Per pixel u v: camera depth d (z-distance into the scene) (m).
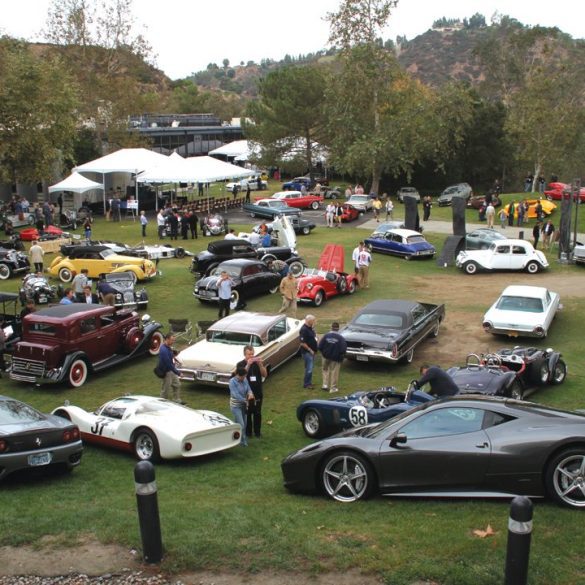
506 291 21.45
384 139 56.84
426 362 18.62
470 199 54.16
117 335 18.42
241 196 64.62
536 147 65.38
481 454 7.82
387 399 12.81
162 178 47.59
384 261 35.00
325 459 8.62
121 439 11.80
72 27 58.78
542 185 58.31
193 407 15.57
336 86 58.78
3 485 9.95
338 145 60.12
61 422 10.27
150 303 25.91
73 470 10.95
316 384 17.03
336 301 26.16
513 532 5.61
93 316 17.61
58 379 16.62
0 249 30.86
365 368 18.28
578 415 8.05
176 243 39.38
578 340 20.64
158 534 6.72
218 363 16.44
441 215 52.31
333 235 42.91
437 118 56.91
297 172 71.19
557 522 7.06
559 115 64.44
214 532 7.30
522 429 7.86
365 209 53.81
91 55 60.00
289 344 18.50
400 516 7.62
